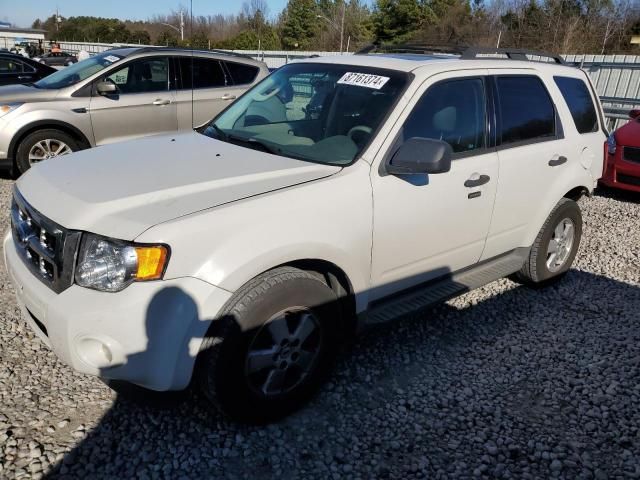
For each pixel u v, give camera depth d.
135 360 2.39
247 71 8.59
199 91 8.09
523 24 41.81
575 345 3.88
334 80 3.62
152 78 7.79
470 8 46.62
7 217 5.84
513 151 3.91
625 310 4.46
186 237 2.40
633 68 13.55
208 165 2.99
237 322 2.54
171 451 2.66
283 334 2.74
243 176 2.84
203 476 2.53
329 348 2.99
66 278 2.45
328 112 3.46
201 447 2.70
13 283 2.90
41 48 34.06
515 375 3.48
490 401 3.21
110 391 3.07
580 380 3.46
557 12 39.88
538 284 4.68
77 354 2.42
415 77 3.37
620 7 39.12
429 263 3.51
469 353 3.70
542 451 2.83
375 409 3.07
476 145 3.68
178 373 2.46
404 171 3.05
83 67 7.91
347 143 3.19
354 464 2.67
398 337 3.83
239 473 2.56
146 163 3.03
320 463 2.66
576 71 4.75
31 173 3.11
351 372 3.39
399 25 46.62
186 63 8.00
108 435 2.74
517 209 4.05
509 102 3.96
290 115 3.62
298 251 2.68
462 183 3.50
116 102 7.45
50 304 2.43
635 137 7.77
